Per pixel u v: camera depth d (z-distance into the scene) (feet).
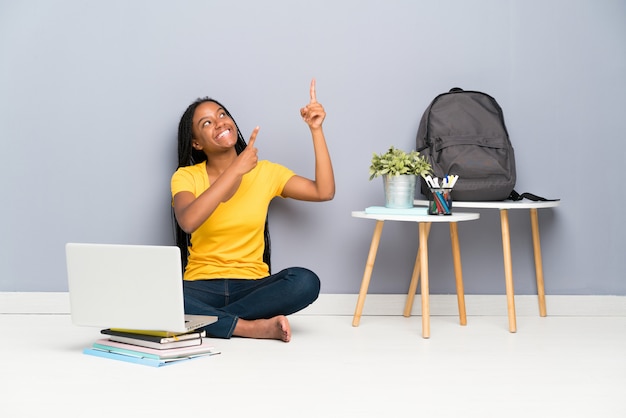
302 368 5.79
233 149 7.78
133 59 8.26
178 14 8.23
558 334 7.28
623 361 6.11
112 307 6.07
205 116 7.64
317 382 5.37
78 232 8.37
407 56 8.32
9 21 8.25
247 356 6.21
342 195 8.37
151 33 8.25
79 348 6.56
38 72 8.27
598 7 8.36
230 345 6.68
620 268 8.46
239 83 8.28
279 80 8.29
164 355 5.89
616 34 8.36
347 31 8.29
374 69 8.32
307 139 8.33
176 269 5.80
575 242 8.45
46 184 8.34
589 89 8.38
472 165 7.50
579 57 8.36
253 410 4.68
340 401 4.89
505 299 8.40
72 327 7.57
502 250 8.42
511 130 8.39
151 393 5.05
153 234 8.36
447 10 8.32
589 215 8.44
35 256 8.37
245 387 5.22
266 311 7.09
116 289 6.04
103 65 8.27
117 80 8.27
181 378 5.46
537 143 8.38
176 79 8.26
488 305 8.41
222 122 7.63
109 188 8.34
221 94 8.29
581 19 8.36
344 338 7.02
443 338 7.04
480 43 8.34
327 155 7.73
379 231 7.68
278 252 8.36
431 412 4.66
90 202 8.35
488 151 7.63
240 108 8.30
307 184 7.84
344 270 8.38
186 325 6.02
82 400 4.88
